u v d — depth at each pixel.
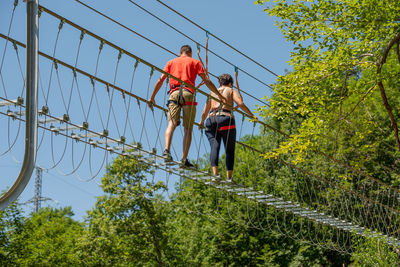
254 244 25.09
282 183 12.16
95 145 5.07
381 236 10.95
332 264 24.56
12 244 21.52
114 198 21.80
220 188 7.07
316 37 9.78
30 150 3.74
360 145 14.91
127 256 23.09
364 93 10.56
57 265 23.44
